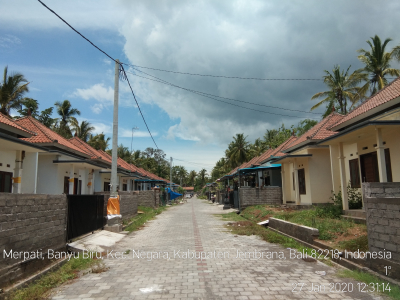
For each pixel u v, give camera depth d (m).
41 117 34.75
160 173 72.88
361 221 9.34
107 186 27.53
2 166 12.42
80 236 9.23
